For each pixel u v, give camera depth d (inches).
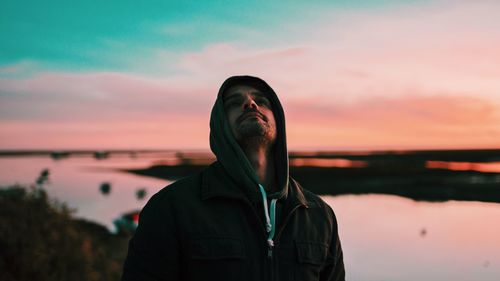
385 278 762.8
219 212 71.9
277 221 74.5
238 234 70.5
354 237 1187.3
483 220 1568.7
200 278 67.5
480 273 812.0
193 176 80.0
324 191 2819.9
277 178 80.5
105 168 5536.4
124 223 975.0
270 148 80.9
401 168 5128.0
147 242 70.7
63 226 313.4
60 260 274.2
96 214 1471.5
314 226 79.4
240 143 78.7
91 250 339.0
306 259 73.7
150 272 69.1
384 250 1010.7
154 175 4350.4
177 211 71.4
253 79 83.3
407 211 1854.1
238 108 79.6
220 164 78.5
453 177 3671.3
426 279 761.6
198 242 68.5
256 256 70.0
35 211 295.6
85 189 2657.5
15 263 243.6
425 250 1021.2
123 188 2827.3
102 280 308.2
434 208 1977.1
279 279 70.2
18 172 4338.1
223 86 80.9
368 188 2955.2
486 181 3201.3
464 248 1051.9
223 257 67.9
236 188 73.5
